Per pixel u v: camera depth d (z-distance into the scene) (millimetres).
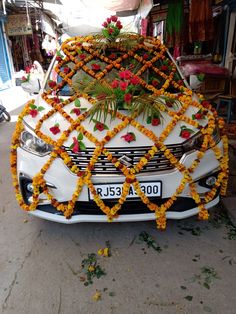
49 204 2121
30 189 2129
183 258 2039
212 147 2102
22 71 11938
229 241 2211
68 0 7766
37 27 12117
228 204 2670
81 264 2010
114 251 2135
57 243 2246
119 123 2088
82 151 1940
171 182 1973
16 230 2436
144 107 2172
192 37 5328
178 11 5535
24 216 2650
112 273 1921
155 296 1727
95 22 8117
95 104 2197
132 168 1906
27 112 2330
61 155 1945
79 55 2850
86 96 2422
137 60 2855
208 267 1945
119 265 1991
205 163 2072
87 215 2062
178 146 1994
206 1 5137
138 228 2398
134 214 2051
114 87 2201
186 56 6344
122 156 1916
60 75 2770
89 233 2355
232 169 3402
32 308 1666
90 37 2969
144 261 2023
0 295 1766
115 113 2129
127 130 2016
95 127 2023
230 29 6348
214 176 2162
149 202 1971
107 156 1896
